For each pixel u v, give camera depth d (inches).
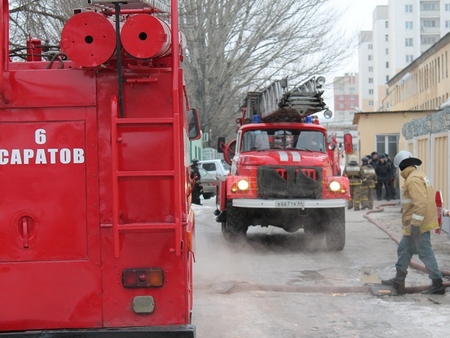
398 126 1211.2
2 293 182.1
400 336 279.3
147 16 172.1
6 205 181.9
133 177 174.2
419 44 4638.3
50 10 615.5
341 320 307.7
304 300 352.2
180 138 180.4
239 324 301.1
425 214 353.1
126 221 177.0
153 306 183.2
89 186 183.0
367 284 380.8
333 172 584.7
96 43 174.1
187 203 209.8
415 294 362.9
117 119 174.2
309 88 536.4
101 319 183.2
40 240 182.5
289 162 518.6
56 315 182.7
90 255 183.2
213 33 1266.0
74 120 183.0
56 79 183.0
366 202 930.7
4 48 181.3
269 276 421.1
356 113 1219.9
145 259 182.7
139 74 181.2
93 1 174.2
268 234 661.9
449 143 594.2
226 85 1341.0
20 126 182.1
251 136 563.8
